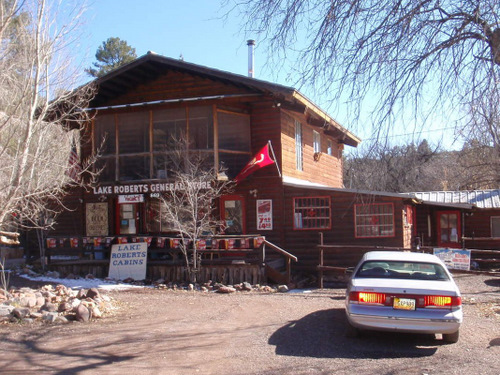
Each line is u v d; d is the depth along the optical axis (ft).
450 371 20.07
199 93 56.85
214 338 25.41
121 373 19.95
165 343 24.38
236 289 43.80
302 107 54.95
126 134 56.18
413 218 75.25
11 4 37.11
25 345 23.68
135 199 53.72
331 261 53.57
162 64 56.13
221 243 50.93
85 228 60.39
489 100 18.54
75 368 20.49
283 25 21.85
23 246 68.49
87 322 28.68
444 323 22.77
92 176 52.70
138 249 49.62
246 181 55.36
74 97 48.08
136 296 39.14
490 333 26.48
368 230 52.90
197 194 49.14
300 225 54.54
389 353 22.88
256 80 51.29
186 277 48.03
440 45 19.94
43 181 39.73
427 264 26.71
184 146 52.21
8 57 37.83
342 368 20.63
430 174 78.33
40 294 33.83
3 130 35.68
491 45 18.74
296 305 34.78
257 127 55.62
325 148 75.51
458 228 75.36
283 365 21.07
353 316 23.66
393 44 20.17
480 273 41.81
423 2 19.72
